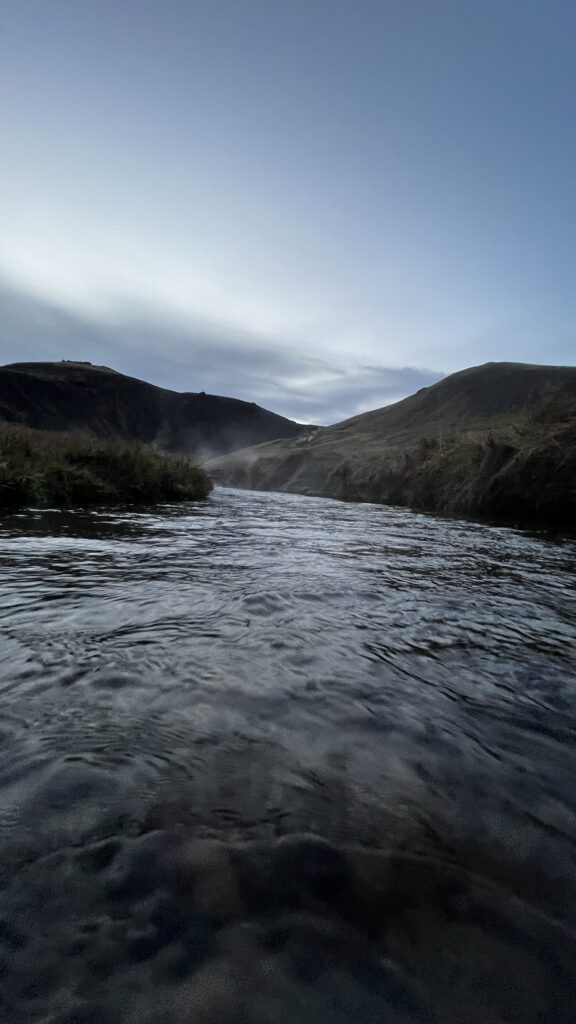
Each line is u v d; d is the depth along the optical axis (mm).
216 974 717
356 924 813
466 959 765
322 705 1587
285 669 1843
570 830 1079
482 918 840
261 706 1553
